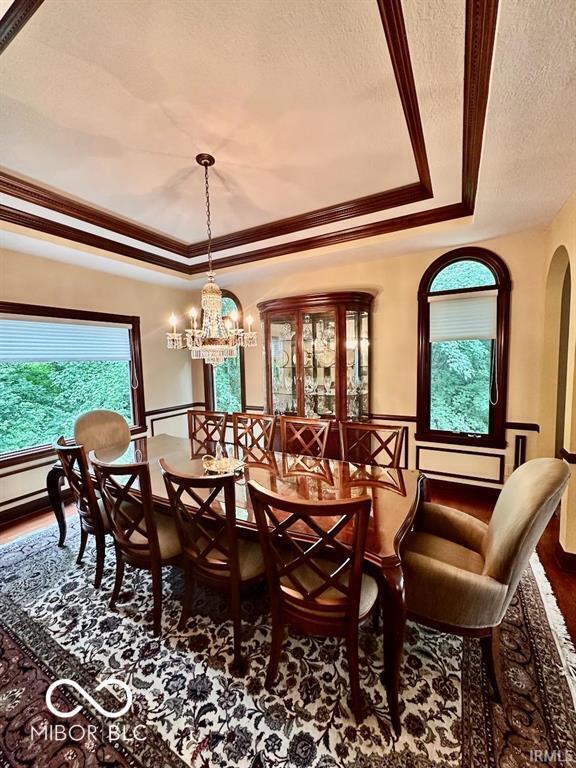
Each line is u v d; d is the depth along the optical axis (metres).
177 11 1.17
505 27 1.03
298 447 3.60
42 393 3.39
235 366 4.78
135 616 1.87
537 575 2.16
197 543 1.81
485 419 3.27
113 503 1.85
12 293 3.02
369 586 1.48
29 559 2.43
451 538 1.82
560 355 2.97
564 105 1.36
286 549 1.75
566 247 2.29
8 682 1.50
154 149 1.97
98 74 1.42
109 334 3.94
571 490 2.17
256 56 1.35
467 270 3.22
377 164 2.15
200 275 4.14
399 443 2.31
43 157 2.03
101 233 3.04
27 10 1.14
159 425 4.55
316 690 1.43
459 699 1.38
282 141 1.91
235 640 1.52
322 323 3.66
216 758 1.19
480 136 1.74
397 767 1.15
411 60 1.34
